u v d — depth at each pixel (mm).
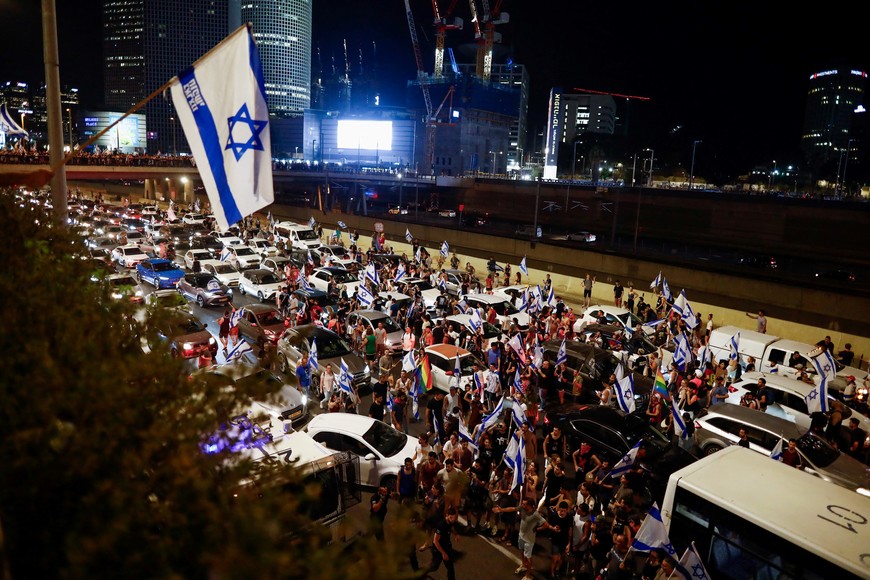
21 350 4125
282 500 3523
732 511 9492
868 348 24625
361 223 55375
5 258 5266
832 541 8672
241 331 22375
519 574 10891
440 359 19219
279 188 136250
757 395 17297
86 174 65125
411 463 11859
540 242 42062
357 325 21562
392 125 167625
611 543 10289
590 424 14977
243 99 7789
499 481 11961
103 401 3631
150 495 3846
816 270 61656
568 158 181750
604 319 24438
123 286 5426
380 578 3311
